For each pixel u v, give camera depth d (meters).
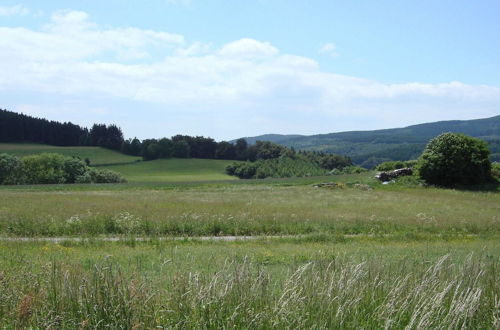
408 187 50.81
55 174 94.38
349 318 6.41
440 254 14.51
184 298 6.42
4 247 14.67
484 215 30.12
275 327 6.09
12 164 92.94
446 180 51.88
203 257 12.40
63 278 6.82
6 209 26.73
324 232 22.33
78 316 6.21
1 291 6.62
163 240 18.27
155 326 5.98
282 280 8.01
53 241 17.31
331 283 6.67
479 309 6.81
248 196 43.84
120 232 20.81
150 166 126.69
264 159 145.00
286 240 19.58
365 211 31.03
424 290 7.10
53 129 143.88
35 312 6.16
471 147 51.47
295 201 38.75
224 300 6.40
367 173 63.38
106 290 6.39
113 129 147.88
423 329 6.15
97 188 54.97
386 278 7.53
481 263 8.32
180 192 49.12
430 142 53.69
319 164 152.38
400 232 23.23
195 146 145.12
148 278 7.88
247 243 18.33
